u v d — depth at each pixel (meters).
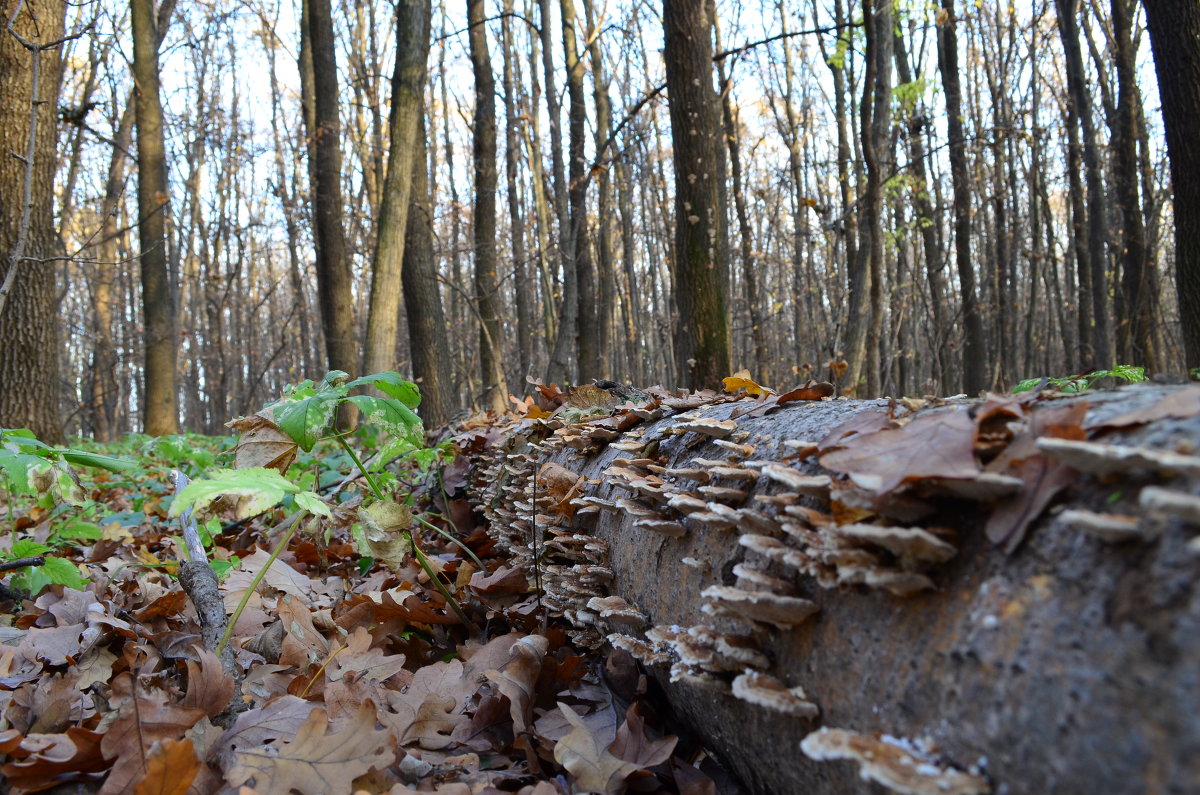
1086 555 0.91
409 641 2.70
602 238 16.39
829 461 1.22
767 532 1.46
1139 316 12.70
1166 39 7.54
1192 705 0.71
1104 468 0.90
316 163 12.77
